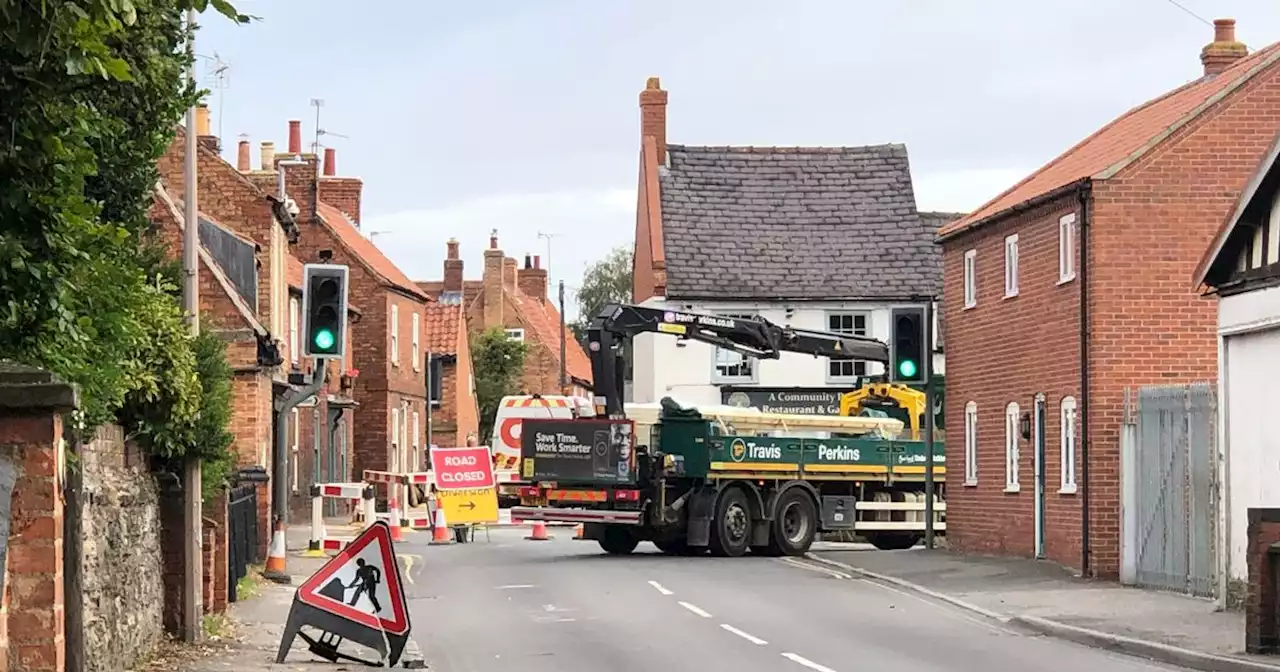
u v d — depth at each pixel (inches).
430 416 2197.3
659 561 1213.7
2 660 332.5
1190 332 1003.9
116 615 529.0
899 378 1160.8
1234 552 802.2
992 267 1191.6
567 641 717.3
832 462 1321.4
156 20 506.3
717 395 1964.8
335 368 1849.2
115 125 479.2
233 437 716.7
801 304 1980.8
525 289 3718.0
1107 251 1002.7
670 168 2070.6
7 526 327.0
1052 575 1002.7
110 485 524.7
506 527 1888.5
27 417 350.0
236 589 855.7
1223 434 813.9
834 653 665.0
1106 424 992.9
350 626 618.8
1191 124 1009.5
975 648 682.8
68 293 400.2
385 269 2153.1
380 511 2016.5
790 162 2098.9
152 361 574.6
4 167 373.7
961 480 1256.2
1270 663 589.3
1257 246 780.0
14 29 342.3
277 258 1446.9
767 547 1284.4
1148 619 759.7
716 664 632.4
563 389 2684.5
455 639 731.4
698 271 1978.3
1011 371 1150.3
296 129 2244.1
